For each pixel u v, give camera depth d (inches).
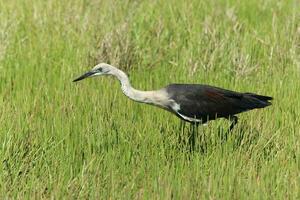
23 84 592.4
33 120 512.7
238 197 407.8
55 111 526.0
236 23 737.6
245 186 416.8
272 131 505.0
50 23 757.3
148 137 490.0
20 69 631.2
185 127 520.4
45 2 823.1
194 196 409.7
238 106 501.0
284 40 705.6
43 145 470.6
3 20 744.3
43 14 775.7
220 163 445.4
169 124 521.3
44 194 422.3
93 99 549.6
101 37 698.8
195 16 792.3
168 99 500.1
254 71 637.9
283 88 581.9
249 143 489.1
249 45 692.7
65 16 767.7
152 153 469.1
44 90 574.6
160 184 413.7
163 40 722.2
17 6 809.5
